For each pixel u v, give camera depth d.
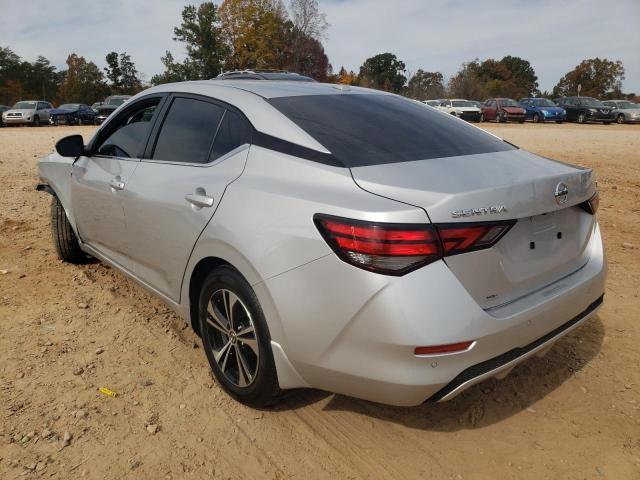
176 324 3.89
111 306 4.15
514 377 3.26
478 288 2.32
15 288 4.44
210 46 52.53
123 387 3.11
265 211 2.55
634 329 3.82
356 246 2.22
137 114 3.80
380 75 97.38
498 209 2.31
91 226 4.14
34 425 2.76
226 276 2.78
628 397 3.06
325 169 2.53
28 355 3.42
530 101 35.03
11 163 11.87
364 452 2.64
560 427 2.83
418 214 2.18
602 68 82.44
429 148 2.83
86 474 2.46
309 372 2.48
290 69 54.88
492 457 2.62
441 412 2.94
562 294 2.63
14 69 87.50
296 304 2.41
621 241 5.79
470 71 66.75
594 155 13.45
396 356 2.22
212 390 3.11
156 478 2.46
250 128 2.93
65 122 32.50
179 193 3.06
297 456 2.61
